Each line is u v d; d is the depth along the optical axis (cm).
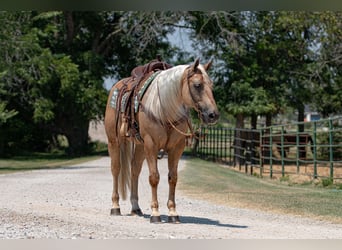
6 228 848
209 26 3578
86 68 3953
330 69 3475
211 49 3603
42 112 3631
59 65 3603
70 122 4103
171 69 918
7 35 2823
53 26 3866
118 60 4206
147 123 923
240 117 3562
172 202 960
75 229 845
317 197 1384
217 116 859
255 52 3575
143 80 973
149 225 915
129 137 1003
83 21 3988
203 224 952
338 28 3206
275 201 1310
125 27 3791
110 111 1077
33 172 2338
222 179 2025
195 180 1942
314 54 3488
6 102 3142
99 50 4128
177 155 948
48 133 4397
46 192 1499
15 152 4159
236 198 1397
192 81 869
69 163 3044
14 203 1222
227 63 3516
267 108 3403
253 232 860
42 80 3481
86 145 4181
